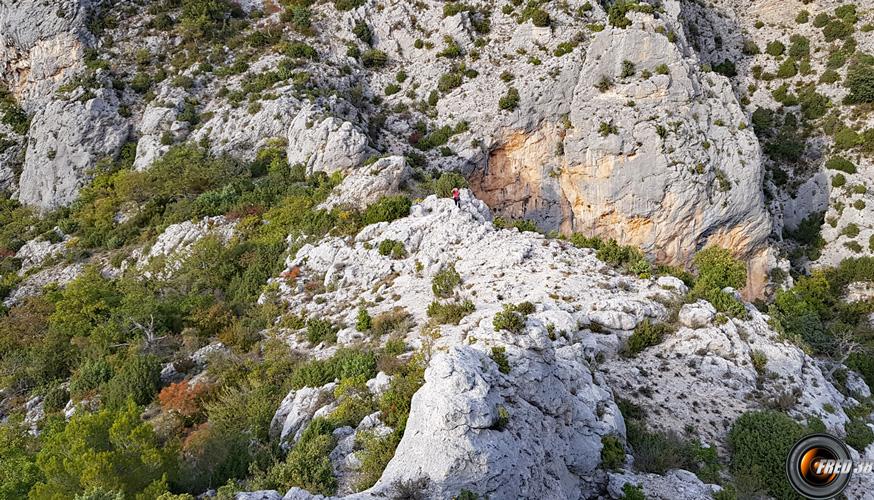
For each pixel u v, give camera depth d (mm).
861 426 24500
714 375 24781
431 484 13273
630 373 24391
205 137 53156
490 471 13570
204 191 48344
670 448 19719
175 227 44000
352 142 46031
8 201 57969
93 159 55125
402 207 37625
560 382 17891
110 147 55531
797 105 65188
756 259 53656
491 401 14766
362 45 63281
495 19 62688
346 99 56312
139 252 44312
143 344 32438
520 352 17016
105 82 57938
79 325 35594
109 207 50375
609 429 18609
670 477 18453
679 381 24453
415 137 55781
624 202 52750
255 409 22734
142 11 64688
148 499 15148
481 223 36250
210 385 26219
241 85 56969
